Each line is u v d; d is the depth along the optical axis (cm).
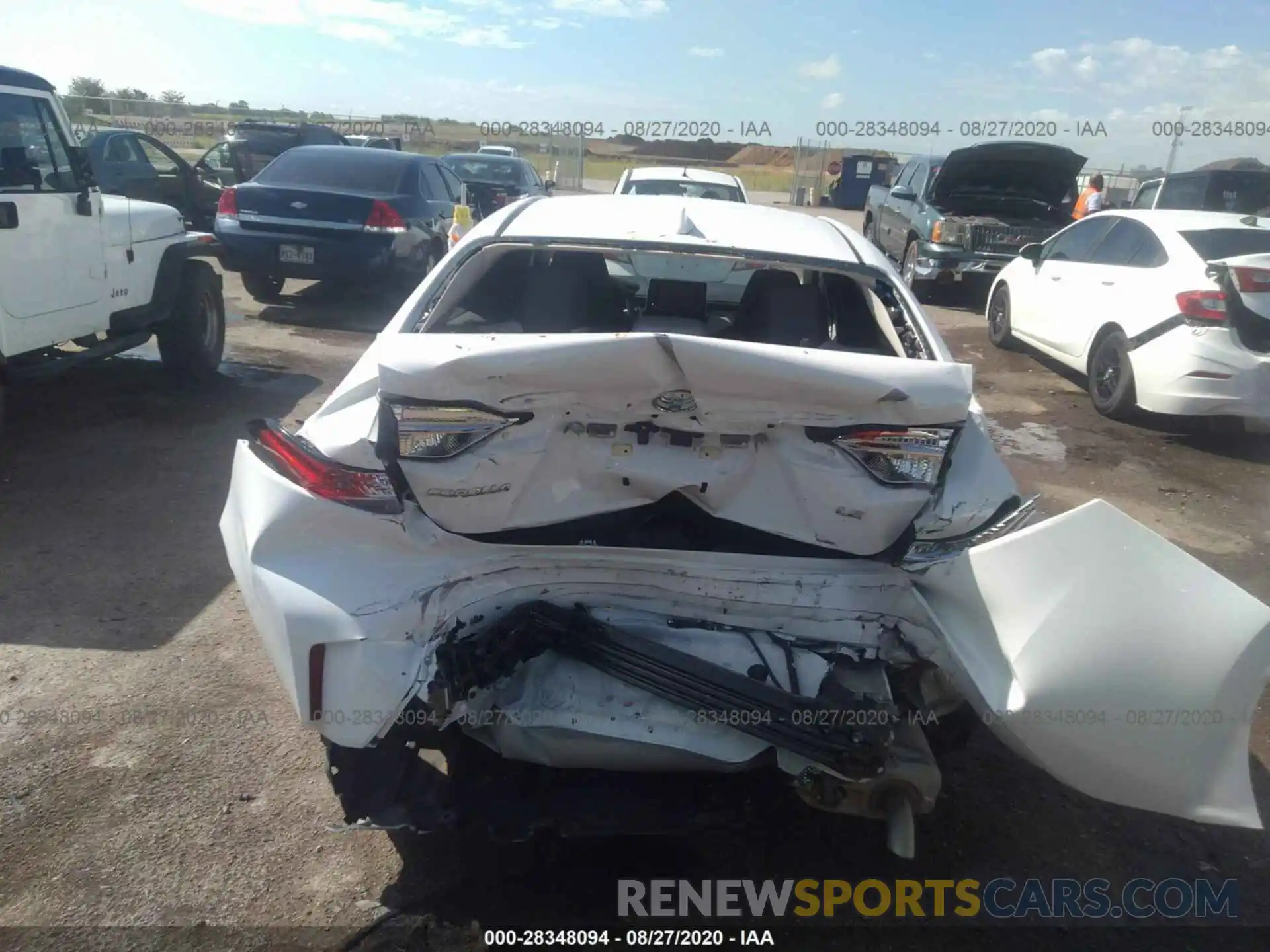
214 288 739
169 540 464
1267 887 286
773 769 261
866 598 252
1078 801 319
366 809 247
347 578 240
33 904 253
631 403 228
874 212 1566
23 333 543
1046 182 1274
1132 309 737
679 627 256
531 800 249
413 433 229
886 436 232
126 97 2567
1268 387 664
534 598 253
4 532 461
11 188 534
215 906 256
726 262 360
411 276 981
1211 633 223
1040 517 309
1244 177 1340
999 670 231
